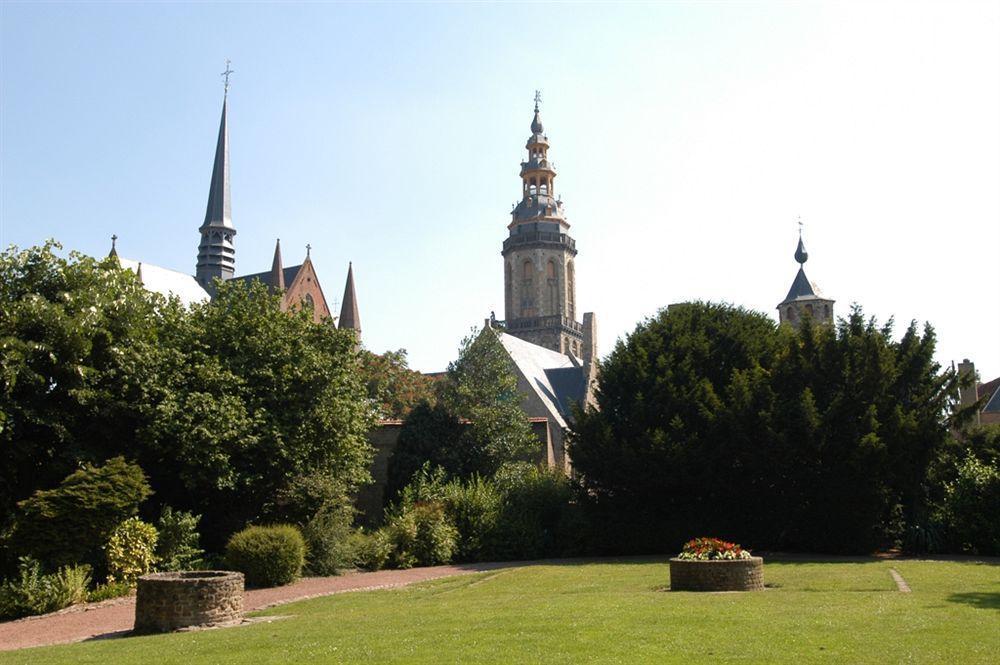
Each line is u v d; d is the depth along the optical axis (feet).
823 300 255.91
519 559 105.81
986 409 199.82
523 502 112.68
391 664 34.22
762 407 105.09
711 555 64.59
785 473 105.60
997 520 100.07
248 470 89.86
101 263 88.28
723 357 116.98
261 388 92.43
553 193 313.32
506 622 44.83
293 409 93.45
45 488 79.51
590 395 191.01
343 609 57.77
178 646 41.83
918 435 100.37
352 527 112.57
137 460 86.07
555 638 39.24
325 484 95.86
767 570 79.20
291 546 78.89
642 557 104.22
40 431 79.77
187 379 88.38
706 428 107.34
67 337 77.97
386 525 106.01
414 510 101.19
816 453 103.14
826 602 52.21
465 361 128.77
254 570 76.89
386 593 68.39
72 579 65.98
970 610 47.52
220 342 95.50
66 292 81.71
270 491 93.40
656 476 107.55
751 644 37.17
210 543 91.35
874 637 38.45
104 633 52.54
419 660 34.81
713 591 61.41
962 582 66.28
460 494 107.55
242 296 103.45
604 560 100.48
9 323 75.97
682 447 104.99
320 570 86.63
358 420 101.24
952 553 103.45
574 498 118.42
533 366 194.08
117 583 71.31
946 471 111.34
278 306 105.19
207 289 256.11
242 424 86.02
